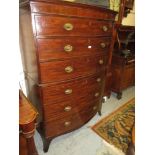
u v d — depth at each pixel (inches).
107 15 54.7
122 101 97.3
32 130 38.0
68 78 51.8
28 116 37.2
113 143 64.2
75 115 61.1
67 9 42.6
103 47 59.8
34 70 48.4
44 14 39.6
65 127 60.3
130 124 75.5
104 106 90.6
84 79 57.3
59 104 53.8
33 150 40.9
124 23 104.0
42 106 50.3
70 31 45.6
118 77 93.8
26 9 40.4
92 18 49.6
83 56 52.9
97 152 59.4
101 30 55.1
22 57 58.7
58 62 47.2
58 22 42.4
